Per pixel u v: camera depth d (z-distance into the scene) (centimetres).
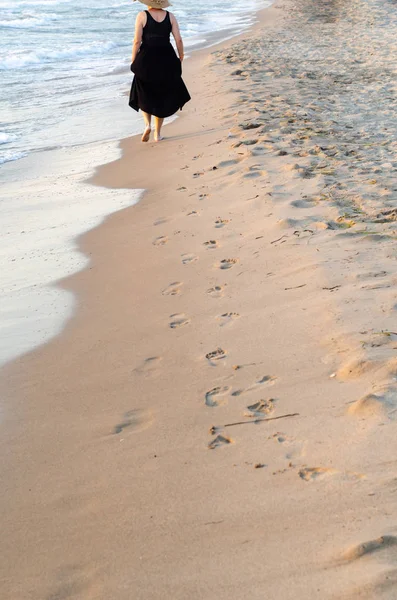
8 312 464
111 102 1185
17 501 280
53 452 309
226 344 380
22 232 625
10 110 1136
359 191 607
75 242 585
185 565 233
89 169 818
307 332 374
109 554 244
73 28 2178
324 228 520
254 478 270
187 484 273
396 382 310
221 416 315
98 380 365
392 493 246
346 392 313
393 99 1026
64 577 238
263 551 232
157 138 912
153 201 672
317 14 2520
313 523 241
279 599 211
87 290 488
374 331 358
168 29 855
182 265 504
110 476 287
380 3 2748
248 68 1373
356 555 221
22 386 369
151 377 360
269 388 330
